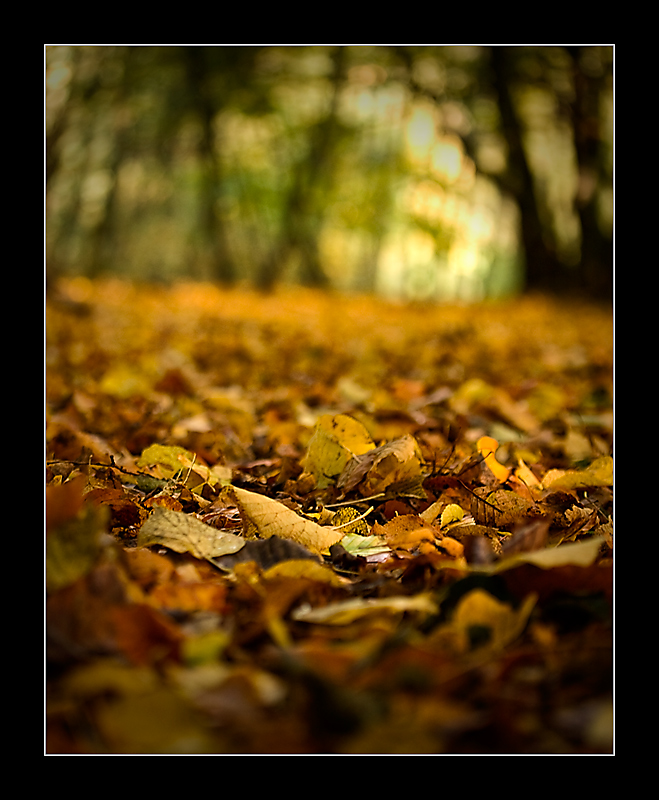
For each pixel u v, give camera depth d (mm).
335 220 10391
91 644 913
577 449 1496
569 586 966
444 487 1257
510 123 7121
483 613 927
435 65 7211
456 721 803
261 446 1524
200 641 902
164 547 1090
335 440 1300
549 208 8086
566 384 2445
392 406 1715
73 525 959
